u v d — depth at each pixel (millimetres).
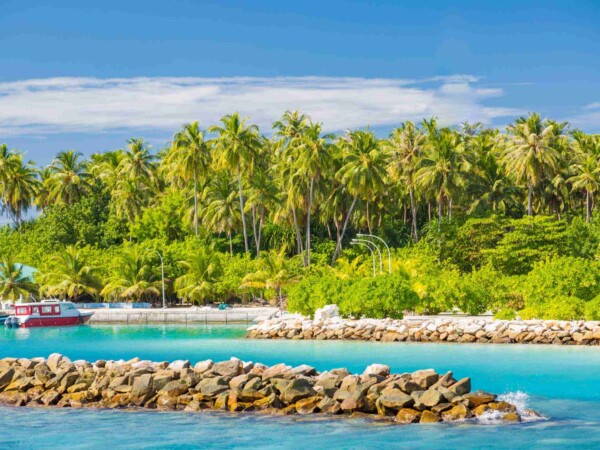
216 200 115812
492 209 110562
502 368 41906
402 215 129250
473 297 68875
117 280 100312
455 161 107875
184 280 98938
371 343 57062
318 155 102062
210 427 28891
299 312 71500
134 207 123438
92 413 31797
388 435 27203
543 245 94312
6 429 29344
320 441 26672
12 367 37156
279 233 119250
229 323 85812
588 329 54250
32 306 87312
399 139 117750
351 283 68875
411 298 65625
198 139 110250
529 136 104625
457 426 28266
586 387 35844
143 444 26859
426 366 42906
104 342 63781
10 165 130500
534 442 26156
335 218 112000
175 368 34812
